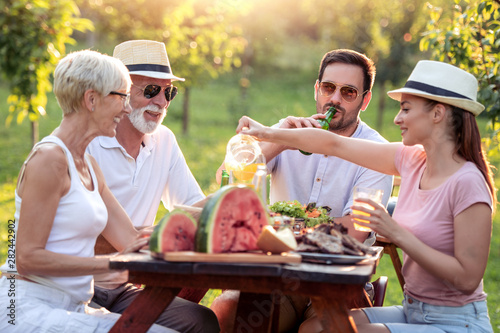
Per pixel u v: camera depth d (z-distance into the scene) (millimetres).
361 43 17594
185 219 2283
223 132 18531
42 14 8258
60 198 2676
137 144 3584
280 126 3541
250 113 20719
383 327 2717
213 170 12477
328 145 3195
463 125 2750
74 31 28141
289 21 34500
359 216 2605
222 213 2180
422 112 2783
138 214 3637
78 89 2707
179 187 3838
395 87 17766
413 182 2939
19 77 8438
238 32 13523
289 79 30547
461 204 2646
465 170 2695
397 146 3109
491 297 5691
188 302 3045
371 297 3709
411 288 2852
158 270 2146
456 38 5230
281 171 3867
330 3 18172
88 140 2824
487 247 2639
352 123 3707
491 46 5285
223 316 3205
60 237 2697
